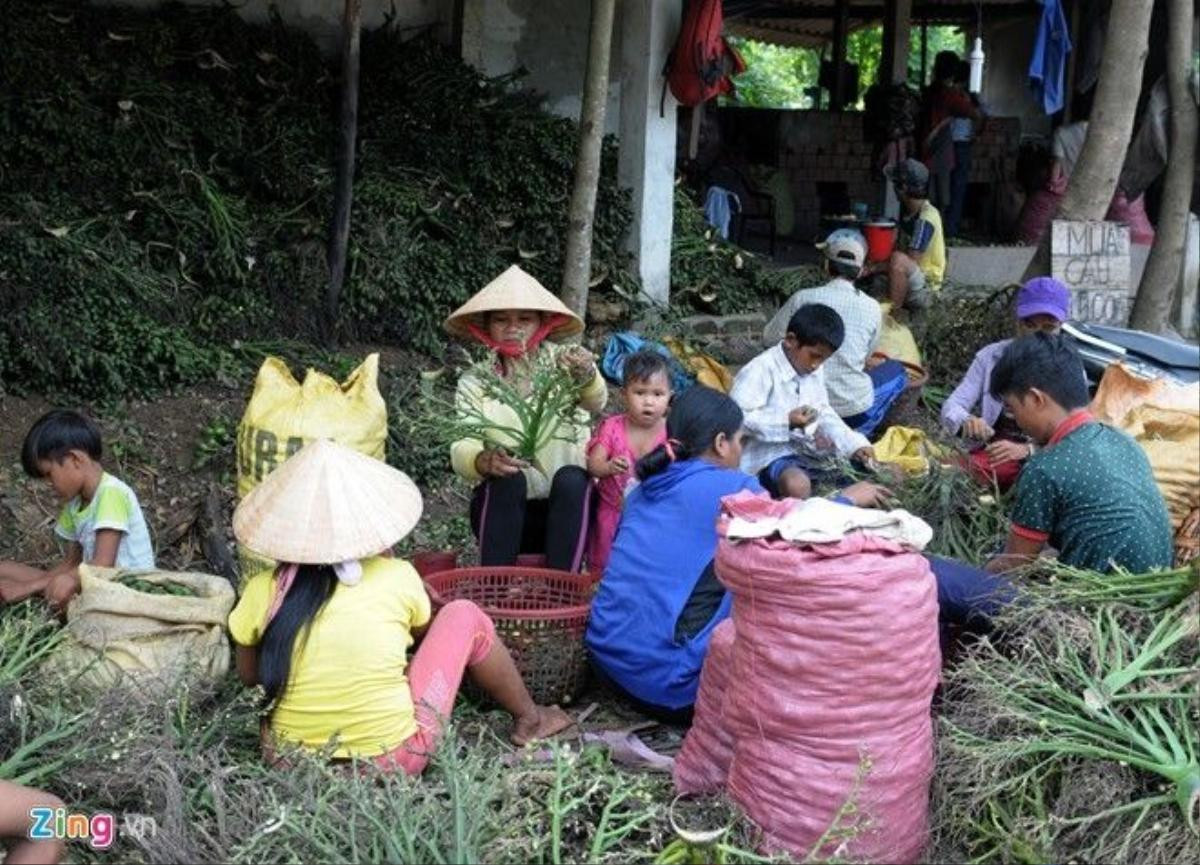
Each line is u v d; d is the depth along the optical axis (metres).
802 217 13.73
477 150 8.14
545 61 9.23
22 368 6.12
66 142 6.80
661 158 8.46
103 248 6.63
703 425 4.07
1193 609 3.51
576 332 4.91
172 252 6.95
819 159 13.63
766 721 3.29
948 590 3.94
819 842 3.09
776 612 3.24
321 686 3.52
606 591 4.14
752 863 3.27
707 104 11.77
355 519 3.54
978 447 5.38
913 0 15.38
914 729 3.30
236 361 6.76
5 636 3.98
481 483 4.74
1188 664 3.48
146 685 3.80
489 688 3.97
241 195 7.44
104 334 6.29
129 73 7.20
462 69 8.58
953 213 12.36
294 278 7.19
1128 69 7.51
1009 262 11.19
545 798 3.50
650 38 8.23
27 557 5.37
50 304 6.25
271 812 3.24
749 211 12.55
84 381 6.18
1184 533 4.45
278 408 4.50
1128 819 3.29
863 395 6.02
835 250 6.14
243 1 8.16
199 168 7.24
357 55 6.99
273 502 3.57
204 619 4.02
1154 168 9.41
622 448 4.59
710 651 3.62
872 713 3.23
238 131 7.45
